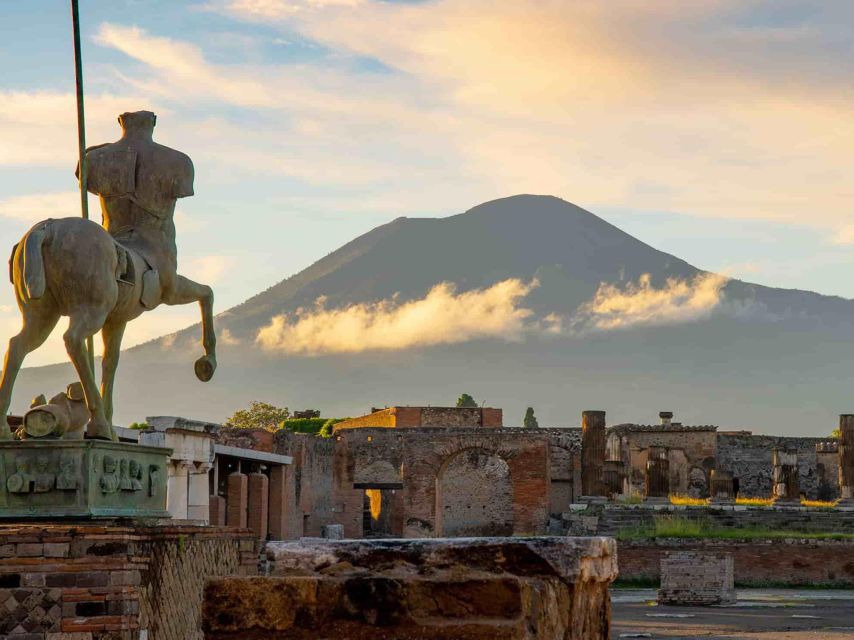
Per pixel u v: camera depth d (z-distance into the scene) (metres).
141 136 15.78
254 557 16.64
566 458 75.50
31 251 14.14
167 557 14.48
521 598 6.04
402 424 86.44
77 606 13.62
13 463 14.24
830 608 36.06
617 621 31.00
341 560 6.52
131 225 15.58
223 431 60.69
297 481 62.22
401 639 6.02
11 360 14.44
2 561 13.70
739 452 82.75
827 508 57.53
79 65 15.39
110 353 15.16
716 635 27.06
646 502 65.94
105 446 14.35
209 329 16.39
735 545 47.97
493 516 75.69
